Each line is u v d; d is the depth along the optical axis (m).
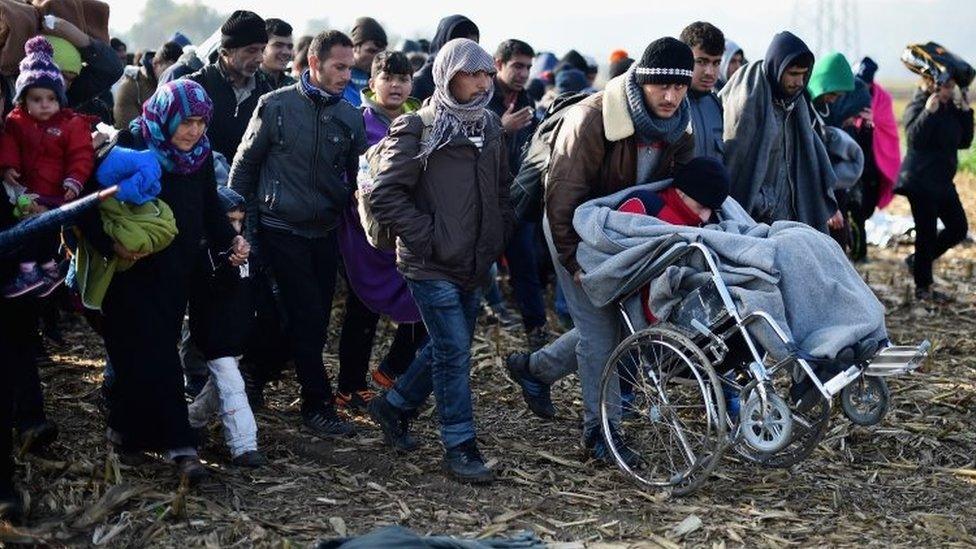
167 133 5.08
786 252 5.27
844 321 5.16
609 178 5.70
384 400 6.00
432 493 5.52
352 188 6.39
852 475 5.94
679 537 5.07
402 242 5.53
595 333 5.79
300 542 4.88
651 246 5.36
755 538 5.09
